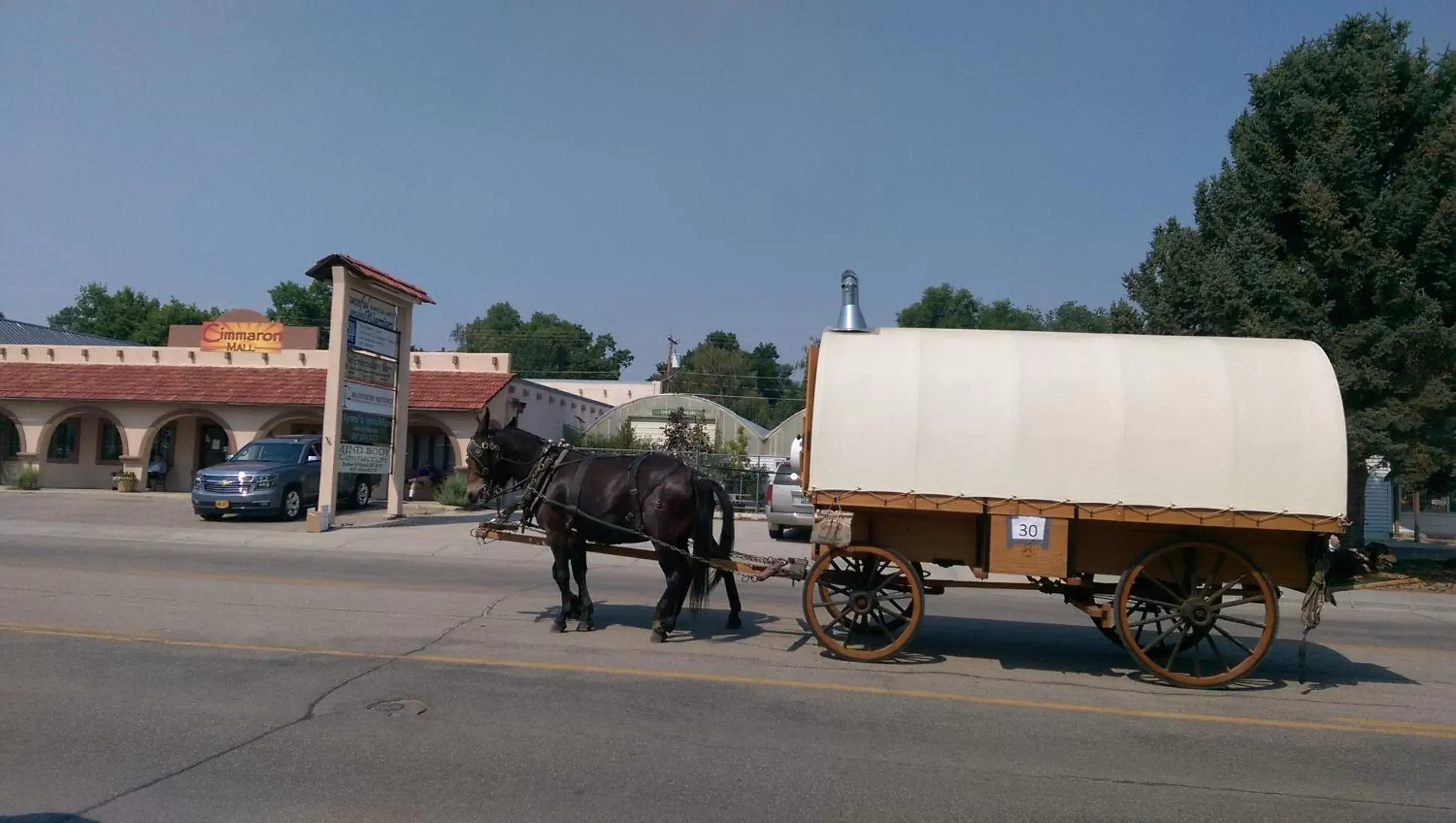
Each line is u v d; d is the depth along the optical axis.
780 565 9.31
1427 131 17.50
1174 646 9.02
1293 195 17.86
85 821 4.92
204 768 5.70
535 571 15.38
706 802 5.35
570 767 5.84
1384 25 18.16
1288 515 7.87
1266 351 8.30
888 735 6.65
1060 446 8.14
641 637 9.69
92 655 8.38
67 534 18.94
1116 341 8.52
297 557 16.30
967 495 8.22
